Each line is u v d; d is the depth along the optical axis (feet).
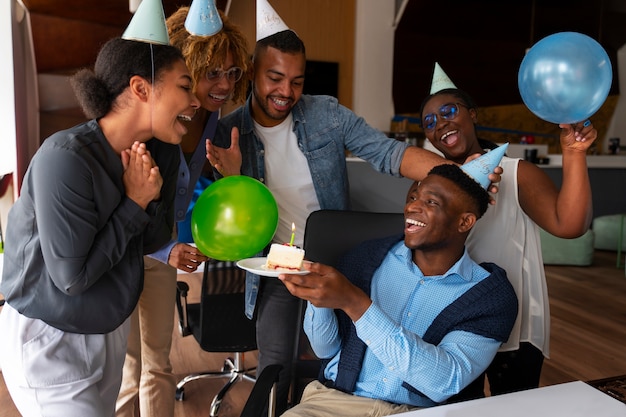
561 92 3.93
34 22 14.29
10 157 12.82
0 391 8.44
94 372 4.47
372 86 25.35
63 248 3.71
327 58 25.21
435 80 5.80
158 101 3.88
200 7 4.96
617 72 29.58
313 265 3.59
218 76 5.28
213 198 4.13
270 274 3.43
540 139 27.99
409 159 5.73
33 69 14.69
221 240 4.12
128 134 4.00
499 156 4.27
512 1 26.14
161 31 3.96
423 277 4.51
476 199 4.23
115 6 15.24
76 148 3.73
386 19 25.12
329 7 24.86
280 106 5.66
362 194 10.68
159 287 6.42
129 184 3.96
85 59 15.40
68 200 3.67
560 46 3.92
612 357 10.37
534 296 5.20
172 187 4.87
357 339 4.53
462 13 25.59
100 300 4.18
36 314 4.08
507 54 26.91
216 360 10.02
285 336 6.14
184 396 8.72
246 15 22.66
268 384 4.20
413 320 4.49
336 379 4.57
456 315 4.21
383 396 4.39
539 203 4.95
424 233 4.25
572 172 4.58
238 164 5.42
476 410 3.41
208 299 7.57
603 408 3.43
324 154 6.15
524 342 5.25
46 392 4.29
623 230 18.71
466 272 4.40
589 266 17.34
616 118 30.22
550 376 9.52
